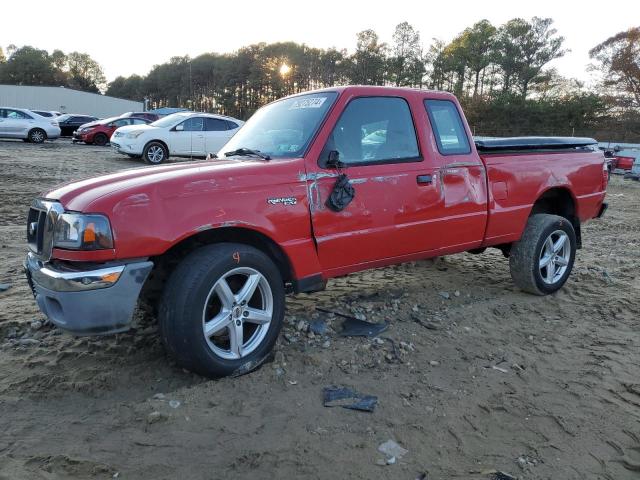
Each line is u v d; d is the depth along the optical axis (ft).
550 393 11.17
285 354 12.23
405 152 14.02
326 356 12.21
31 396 10.33
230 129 58.29
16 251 20.99
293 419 9.78
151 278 11.61
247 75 317.63
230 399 10.33
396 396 10.77
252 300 11.90
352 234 12.81
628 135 147.84
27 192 34.86
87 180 11.43
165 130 55.21
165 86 403.34
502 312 15.78
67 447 8.81
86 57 446.19
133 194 10.12
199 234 11.11
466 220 15.05
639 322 15.28
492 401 10.76
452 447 9.23
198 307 10.33
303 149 12.46
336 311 15.14
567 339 14.02
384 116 13.83
